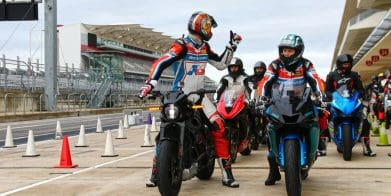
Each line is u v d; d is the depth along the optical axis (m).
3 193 6.55
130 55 94.31
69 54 77.56
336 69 9.37
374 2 43.50
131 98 57.16
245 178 7.39
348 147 8.77
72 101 44.22
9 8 30.33
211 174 7.27
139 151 11.44
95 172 8.20
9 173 8.30
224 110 8.40
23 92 37.38
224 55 6.86
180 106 5.72
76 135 17.89
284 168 5.57
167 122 5.72
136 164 9.05
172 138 5.68
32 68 39.19
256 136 10.60
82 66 73.25
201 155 6.25
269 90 6.47
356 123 8.94
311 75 6.34
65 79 44.22
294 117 5.58
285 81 6.46
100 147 12.63
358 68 60.59
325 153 9.69
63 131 20.77
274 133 5.85
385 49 37.56
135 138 15.39
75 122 28.91
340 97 9.03
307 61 6.44
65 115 37.19
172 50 6.24
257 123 10.36
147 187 6.77
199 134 6.14
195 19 6.34
